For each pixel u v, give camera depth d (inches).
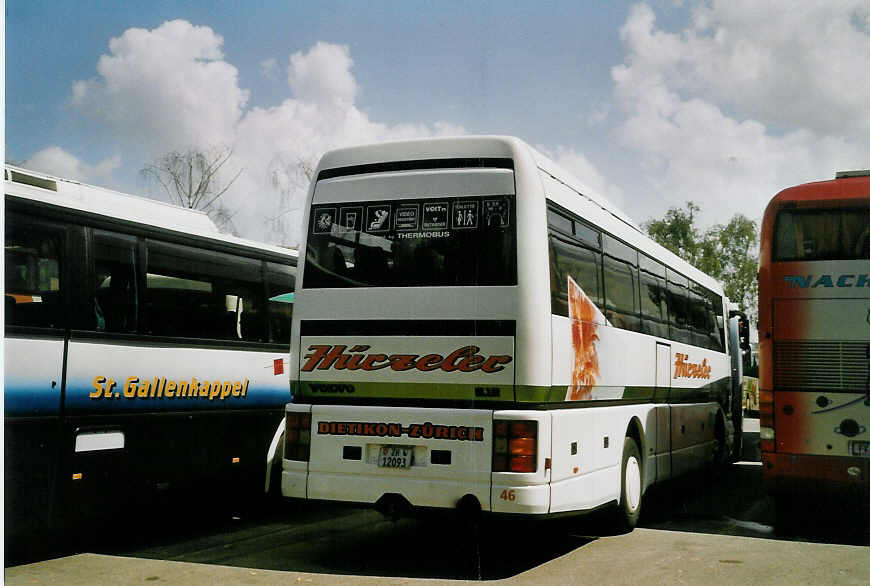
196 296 325.7
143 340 296.4
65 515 263.0
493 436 251.4
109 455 279.6
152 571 259.6
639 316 369.1
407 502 258.7
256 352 354.0
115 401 282.8
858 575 255.4
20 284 253.9
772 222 357.4
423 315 263.7
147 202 317.7
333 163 288.0
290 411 278.8
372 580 248.2
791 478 340.8
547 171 280.1
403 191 275.0
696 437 470.0
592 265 309.7
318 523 359.9
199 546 305.0
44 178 277.3
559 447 261.1
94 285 279.9
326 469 270.1
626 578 250.7
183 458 310.8
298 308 282.4
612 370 319.9
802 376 343.0
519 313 253.4
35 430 254.4
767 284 353.4
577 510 272.8
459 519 263.7
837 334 339.3
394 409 263.7
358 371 270.2
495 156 267.0
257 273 362.0
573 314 282.0
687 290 479.5
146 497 294.5
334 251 281.0
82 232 277.6
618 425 324.5
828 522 365.1
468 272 261.3
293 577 251.9
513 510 246.5
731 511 399.5
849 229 344.2
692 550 296.2
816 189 353.1
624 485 327.9
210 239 336.2
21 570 260.5
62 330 266.1
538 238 259.3
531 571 261.4
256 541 315.9
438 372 259.6
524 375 250.1
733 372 634.8
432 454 257.3
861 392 333.1
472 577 253.0
